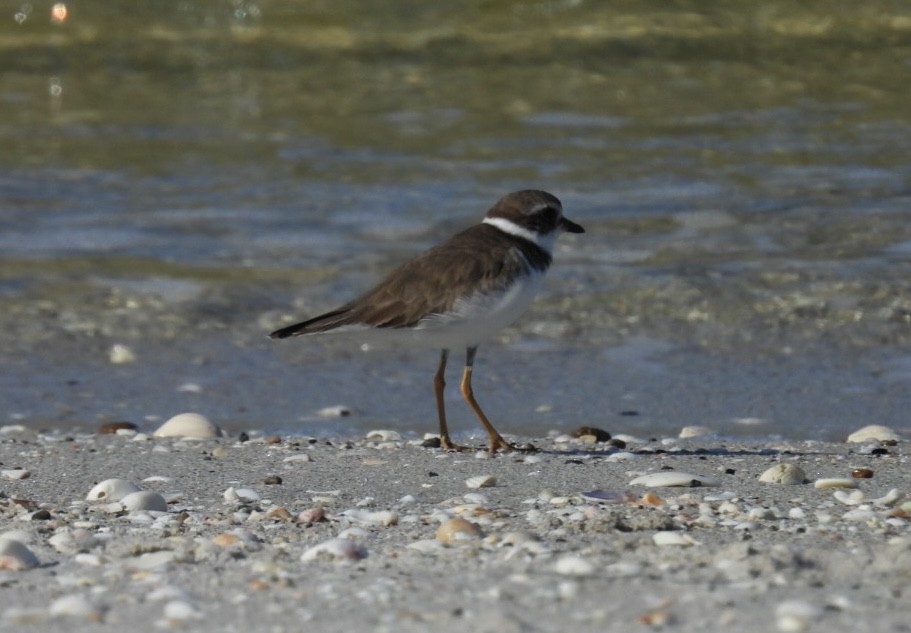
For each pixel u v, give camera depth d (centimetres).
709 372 1269
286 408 1194
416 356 1348
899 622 532
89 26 2670
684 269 1531
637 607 559
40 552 684
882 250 1562
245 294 1512
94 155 2064
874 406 1162
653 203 1761
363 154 2028
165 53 2552
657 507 786
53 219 1778
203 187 1905
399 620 552
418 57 2480
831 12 2542
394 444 1022
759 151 1967
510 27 2572
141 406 1205
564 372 1281
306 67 2467
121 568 647
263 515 770
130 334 1407
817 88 2267
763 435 1078
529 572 619
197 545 688
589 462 941
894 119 2102
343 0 2705
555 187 1838
